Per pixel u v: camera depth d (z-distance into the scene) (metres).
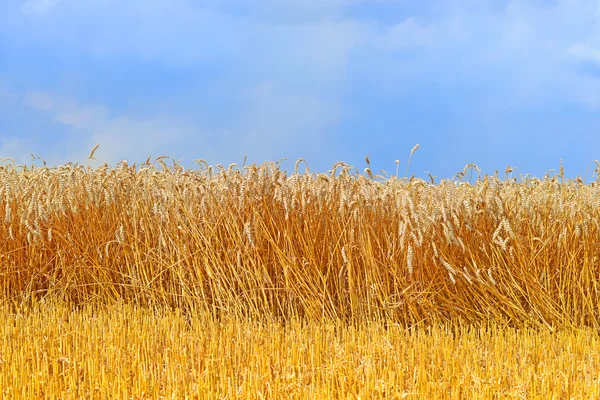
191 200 7.13
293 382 3.85
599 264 6.38
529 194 6.77
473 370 4.22
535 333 5.74
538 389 3.84
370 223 6.45
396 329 5.52
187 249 6.86
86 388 3.80
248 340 5.19
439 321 6.00
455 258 6.22
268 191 7.01
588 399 3.67
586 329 5.89
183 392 3.71
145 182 7.56
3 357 4.34
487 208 6.37
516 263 6.32
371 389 3.73
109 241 6.93
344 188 6.63
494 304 6.12
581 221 6.33
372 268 6.10
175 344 4.83
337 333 5.39
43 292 7.12
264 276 6.54
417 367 4.20
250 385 3.70
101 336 5.13
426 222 5.88
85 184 7.71
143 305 6.79
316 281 6.29
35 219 7.19
